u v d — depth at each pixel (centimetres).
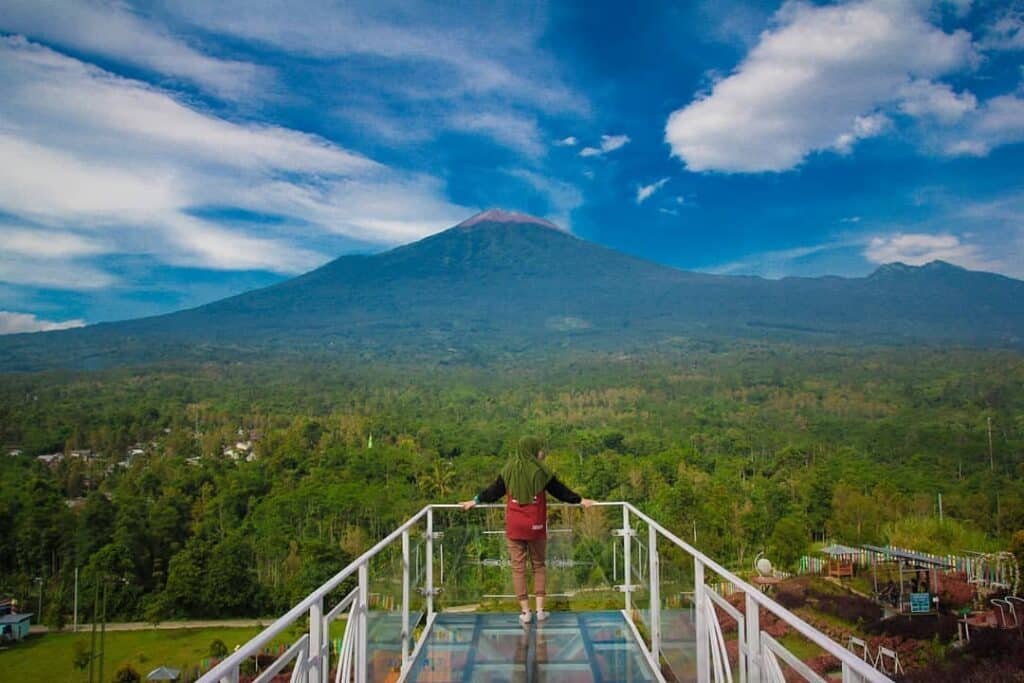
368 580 337
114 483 5881
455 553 537
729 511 4719
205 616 4028
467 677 404
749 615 252
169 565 4122
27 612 3909
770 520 4488
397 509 5078
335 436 8100
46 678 3020
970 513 4141
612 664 419
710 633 315
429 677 405
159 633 3684
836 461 6456
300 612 233
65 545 4294
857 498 4681
